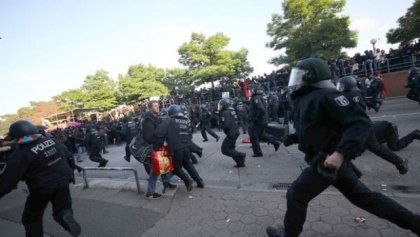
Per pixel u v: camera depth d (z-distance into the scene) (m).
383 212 2.37
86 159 12.91
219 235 3.29
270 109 13.02
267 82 19.66
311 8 26.88
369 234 2.91
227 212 3.85
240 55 34.34
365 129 2.01
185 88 35.16
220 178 5.75
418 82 10.02
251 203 4.05
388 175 4.63
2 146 3.77
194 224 3.64
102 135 13.33
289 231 2.51
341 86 4.46
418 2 24.44
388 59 17.30
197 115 15.95
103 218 4.19
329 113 2.14
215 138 11.20
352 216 3.29
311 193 2.39
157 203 4.48
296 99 2.46
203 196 4.54
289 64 28.17
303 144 2.38
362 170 5.02
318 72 2.26
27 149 2.97
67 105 40.59
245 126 12.04
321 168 2.18
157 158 4.56
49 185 3.06
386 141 5.06
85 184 5.96
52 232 3.99
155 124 4.82
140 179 6.43
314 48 25.36
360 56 18.06
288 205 2.49
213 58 33.50
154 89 36.41
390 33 27.28
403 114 9.98
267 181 5.18
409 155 5.46
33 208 3.22
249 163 6.59
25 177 3.04
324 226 3.16
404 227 2.33
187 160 4.89
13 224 4.64
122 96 38.28
